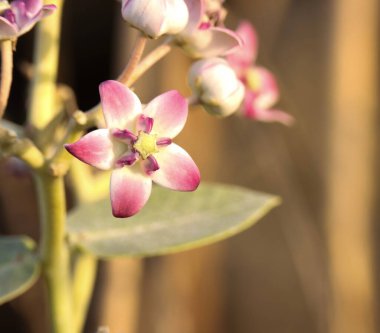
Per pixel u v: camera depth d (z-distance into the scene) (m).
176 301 0.53
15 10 0.29
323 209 0.55
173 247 0.32
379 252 0.55
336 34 0.55
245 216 0.33
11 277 0.32
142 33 0.29
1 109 0.29
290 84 0.56
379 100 0.55
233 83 0.31
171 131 0.29
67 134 0.29
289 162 0.56
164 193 0.33
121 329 0.46
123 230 0.33
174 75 0.51
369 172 0.54
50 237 0.32
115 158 0.28
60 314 0.32
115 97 0.28
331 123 0.55
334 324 0.54
